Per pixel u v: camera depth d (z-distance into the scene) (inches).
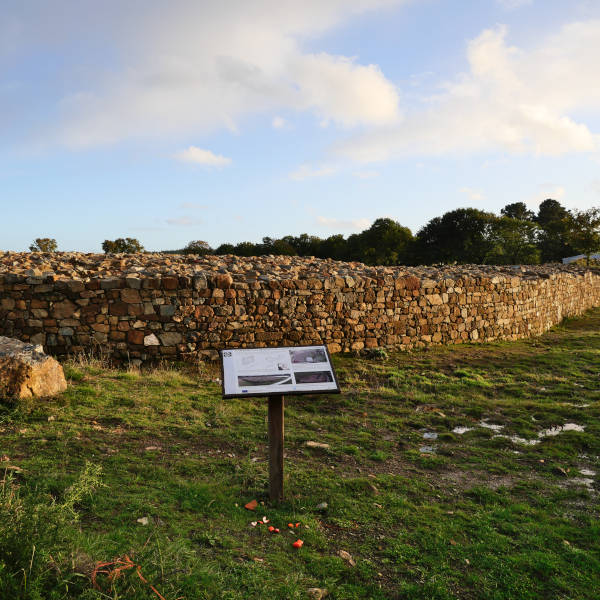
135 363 362.0
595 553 143.6
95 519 133.8
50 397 237.0
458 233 1942.7
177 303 375.2
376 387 341.4
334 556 133.0
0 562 89.5
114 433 207.3
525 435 249.0
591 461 218.1
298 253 2348.7
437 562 133.9
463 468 207.3
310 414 275.3
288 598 110.3
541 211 3198.8
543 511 168.7
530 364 425.4
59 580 94.6
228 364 157.6
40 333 351.9
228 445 210.5
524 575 130.3
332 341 437.1
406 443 235.8
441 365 417.7
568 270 1006.4
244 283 398.6
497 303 557.0
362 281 451.5
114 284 362.3
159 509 144.5
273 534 140.8
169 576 105.7
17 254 550.0
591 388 345.1
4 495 116.6
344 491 174.6
